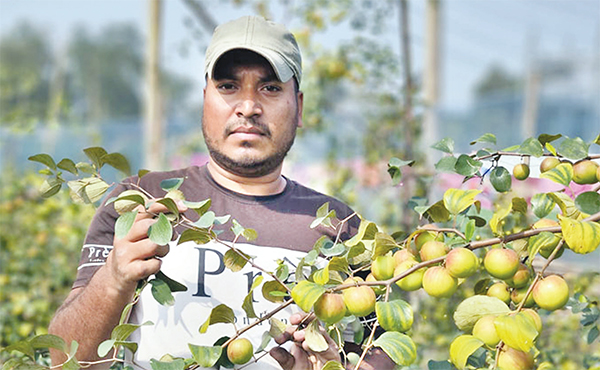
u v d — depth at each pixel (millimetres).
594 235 1346
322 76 6699
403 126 6438
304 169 6980
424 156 6203
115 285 1691
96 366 1818
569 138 1636
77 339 1757
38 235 5195
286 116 2082
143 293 1957
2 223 5406
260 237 2037
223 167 2115
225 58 2021
